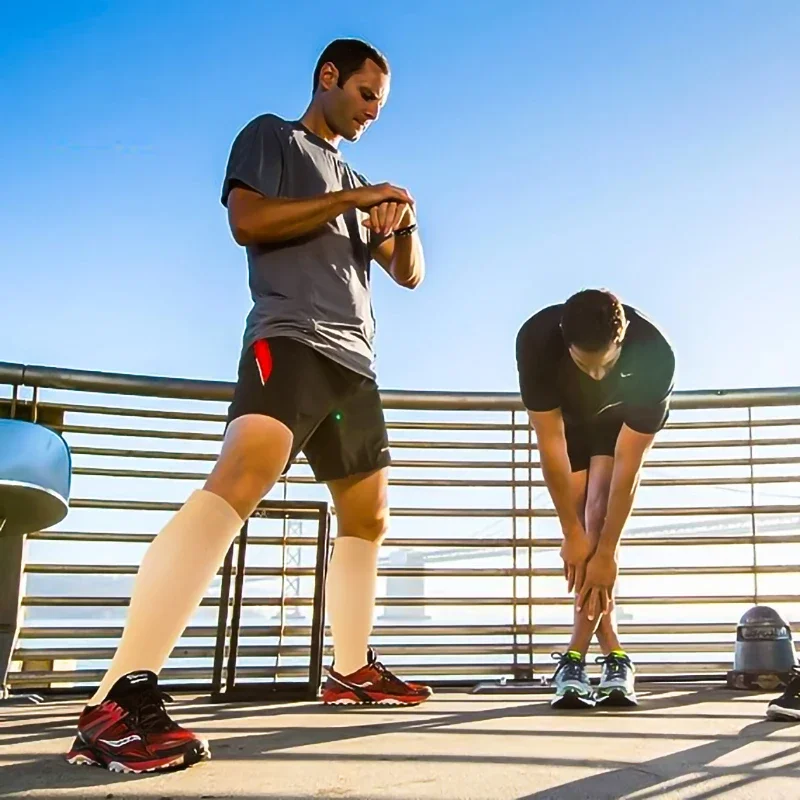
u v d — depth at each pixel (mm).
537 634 3162
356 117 2260
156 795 1290
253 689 2562
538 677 3082
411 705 2445
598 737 1791
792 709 2025
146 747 1468
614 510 2352
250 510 1821
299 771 1442
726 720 2061
